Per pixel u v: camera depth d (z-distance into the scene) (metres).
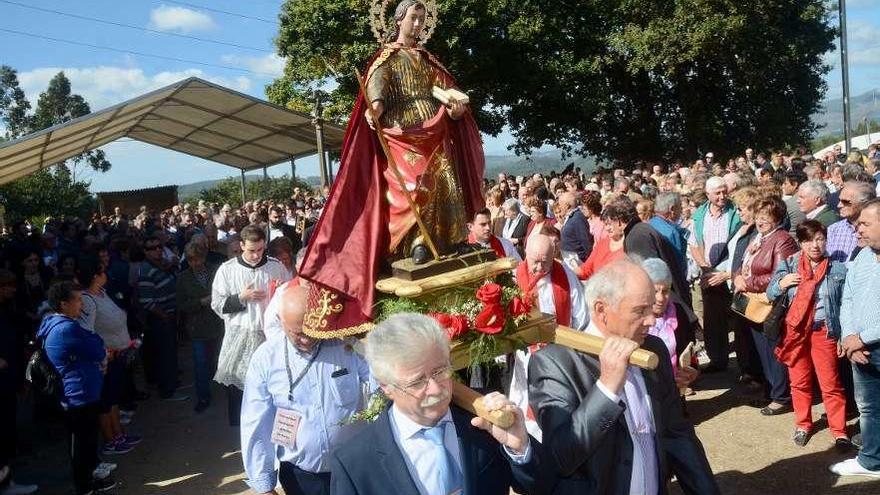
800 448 6.00
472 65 28.05
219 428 8.14
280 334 4.04
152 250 9.26
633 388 3.18
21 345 6.99
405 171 3.45
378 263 3.46
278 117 19.53
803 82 32.38
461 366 3.10
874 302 5.02
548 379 3.02
